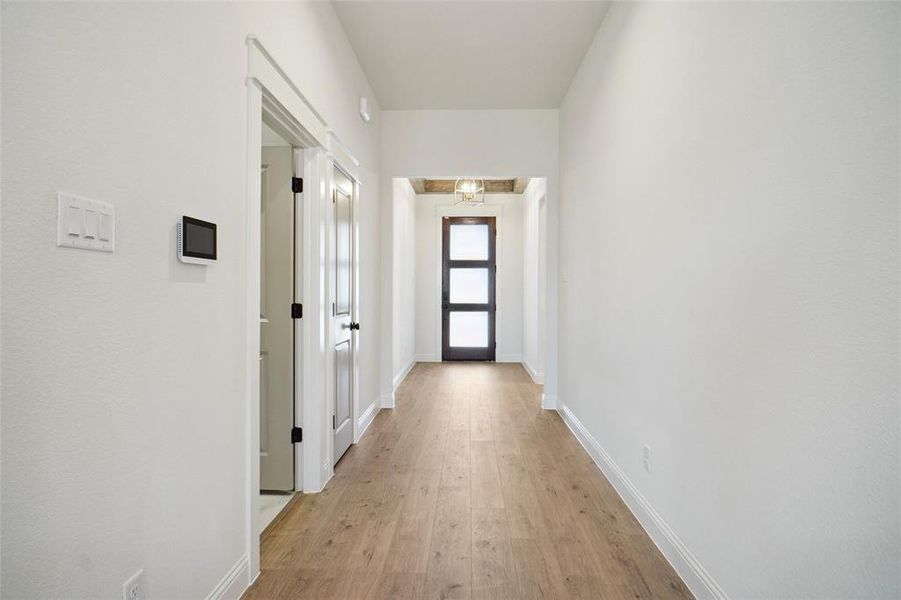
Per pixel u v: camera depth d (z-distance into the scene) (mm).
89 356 1029
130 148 1141
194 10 1406
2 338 853
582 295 3533
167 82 1279
